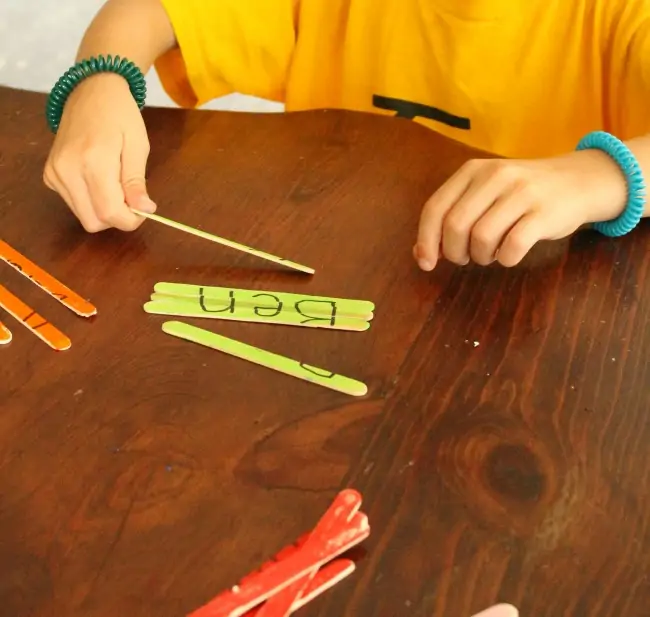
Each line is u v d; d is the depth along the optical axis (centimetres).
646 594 36
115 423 44
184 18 85
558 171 60
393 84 96
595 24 83
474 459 42
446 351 49
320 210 62
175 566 37
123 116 66
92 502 40
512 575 37
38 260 56
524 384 47
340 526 38
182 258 57
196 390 46
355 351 49
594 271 57
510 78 90
